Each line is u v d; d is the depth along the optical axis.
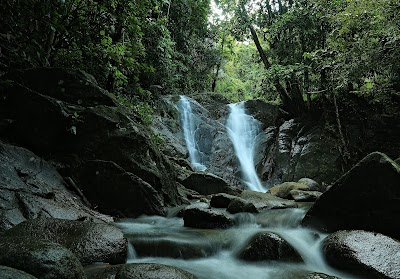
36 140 6.13
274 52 15.39
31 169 5.31
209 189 9.23
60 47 8.38
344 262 3.88
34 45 7.36
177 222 5.95
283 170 13.41
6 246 2.37
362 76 9.88
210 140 14.66
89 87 7.00
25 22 7.11
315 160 12.91
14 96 6.27
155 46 12.90
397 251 3.86
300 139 14.01
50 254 2.36
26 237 2.61
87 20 8.72
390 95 11.23
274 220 6.18
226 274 3.93
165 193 6.93
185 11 15.98
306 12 12.59
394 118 12.62
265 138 15.07
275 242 4.34
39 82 6.79
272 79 14.41
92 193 5.98
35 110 6.19
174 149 12.49
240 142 15.27
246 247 4.45
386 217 4.80
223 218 5.62
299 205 8.12
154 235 4.79
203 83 19.58
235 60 23.94
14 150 5.40
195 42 18.23
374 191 4.89
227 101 17.44
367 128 12.92
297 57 14.11
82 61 8.64
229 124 15.88
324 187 11.40
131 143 6.57
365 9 7.25
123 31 9.38
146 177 6.47
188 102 15.44
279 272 3.89
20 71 6.79
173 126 13.83
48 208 4.39
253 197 8.25
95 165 6.06
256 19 15.91
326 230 5.44
